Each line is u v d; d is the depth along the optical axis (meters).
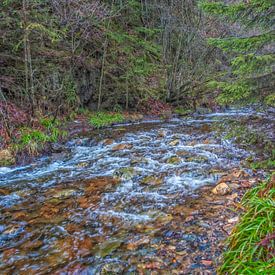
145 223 3.79
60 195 4.73
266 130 7.82
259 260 2.54
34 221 3.97
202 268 2.86
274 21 5.70
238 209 3.84
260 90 5.56
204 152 6.52
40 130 7.82
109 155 6.79
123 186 4.98
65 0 8.72
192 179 5.11
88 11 9.43
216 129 8.76
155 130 9.10
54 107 9.29
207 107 12.75
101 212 4.13
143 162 6.10
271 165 5.33
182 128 9.30
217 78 11.41
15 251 3.36
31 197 4.71
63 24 9.23
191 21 12.78
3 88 8.28
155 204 4.27
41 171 5.99
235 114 11.15
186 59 13.23
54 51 9.42
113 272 2.92
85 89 10.58
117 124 10.23
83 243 3.44
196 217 3.79
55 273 2.98
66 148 7.48
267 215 2.85
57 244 3.45
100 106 10.98
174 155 6.44
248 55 5.11
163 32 12.88
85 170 5.91
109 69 11.25
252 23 5.80
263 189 3.46
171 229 3.58
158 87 13.05
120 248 3.29
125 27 12.70
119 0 12.09
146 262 3.03
